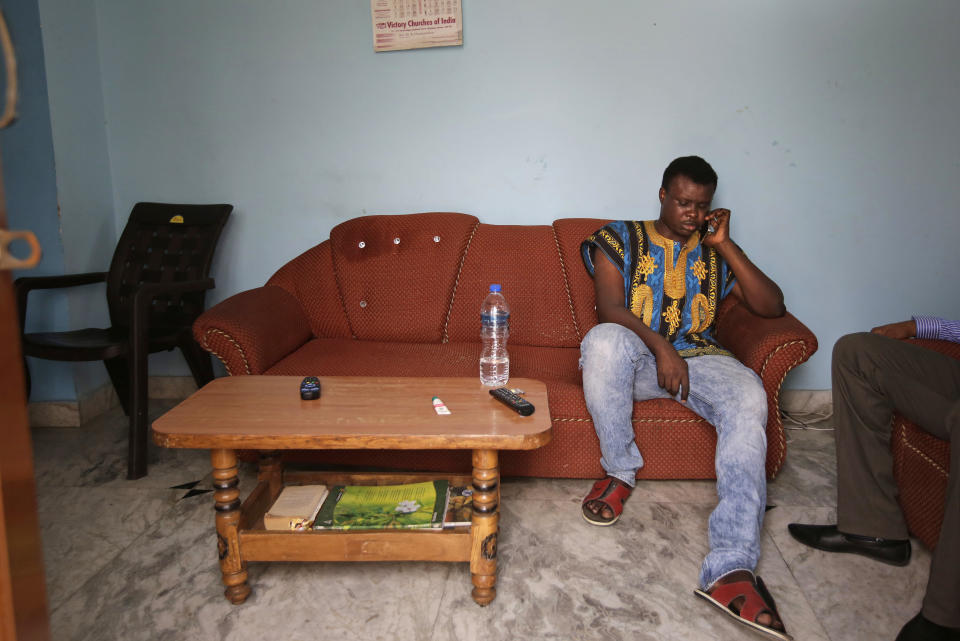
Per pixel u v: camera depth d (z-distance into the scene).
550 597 1.45
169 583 1.53
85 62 2.59
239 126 2.67
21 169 2.45
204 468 2.17
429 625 1.36
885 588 1.47
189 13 2.61
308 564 1.60
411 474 1.70
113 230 2.78
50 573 1.57
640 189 2.56
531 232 2.46
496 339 2.32
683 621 1.37
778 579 1.51
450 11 2.49
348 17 2.55
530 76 2.52
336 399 1.54
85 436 2.46
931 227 2.47
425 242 2.45
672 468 1.92
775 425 1.86
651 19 2.43
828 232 2.51
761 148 2.47
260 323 2.09
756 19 2.39
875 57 2.38
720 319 2.18
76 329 2.58
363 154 2.65
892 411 1.57
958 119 2.39
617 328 1.81
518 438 1.31
